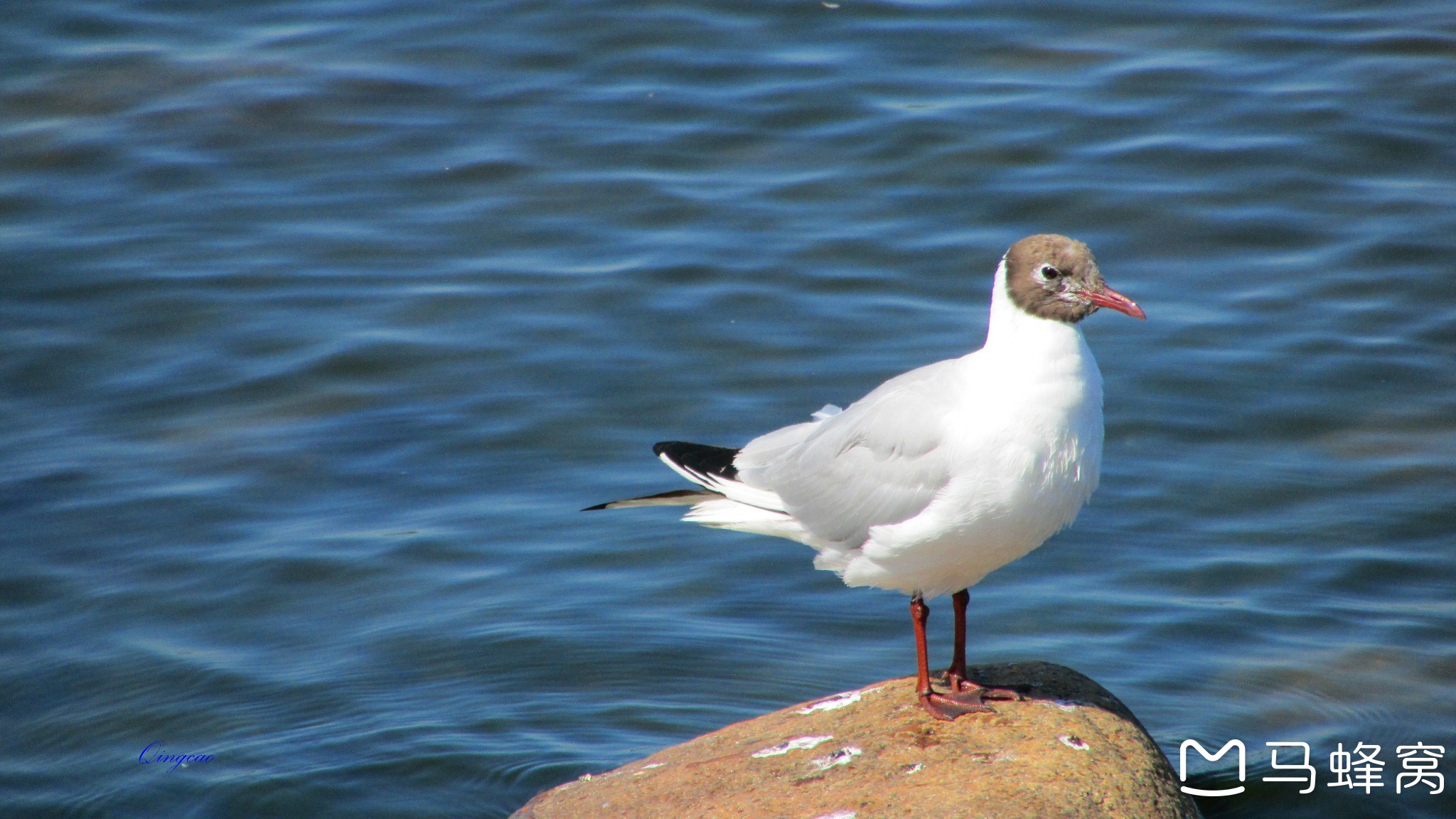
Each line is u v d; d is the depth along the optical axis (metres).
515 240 17.45
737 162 18.69
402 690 11.38
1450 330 15.50
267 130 19.38
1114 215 17.42
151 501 13.45
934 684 9.88
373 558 12.77
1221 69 20.03
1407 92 19.33
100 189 18.36
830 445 9.64
